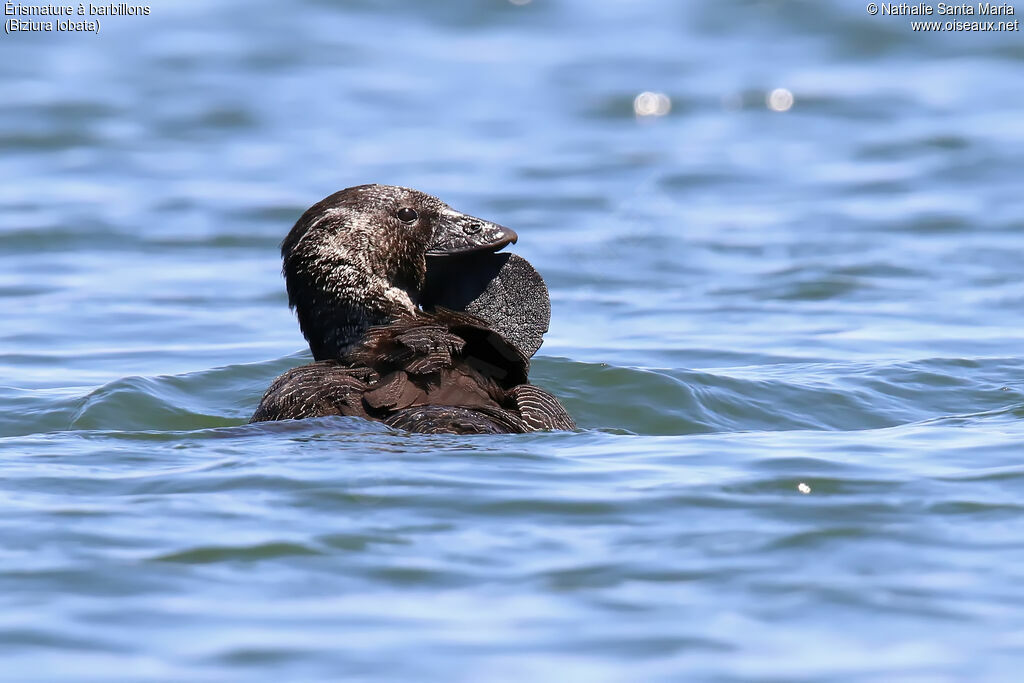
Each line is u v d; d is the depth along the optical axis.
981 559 11.00
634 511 12.02
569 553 11.12
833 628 9.85
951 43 46.03
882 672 9.25
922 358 20.50
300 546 11.16
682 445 14.39
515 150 37.03
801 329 23.30
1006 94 40.88
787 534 11.50
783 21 48.66
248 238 29.97
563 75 43.91
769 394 18.52
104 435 14.62
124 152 36.69
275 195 32.91
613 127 39.56
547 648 9.58
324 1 50.62
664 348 22.11
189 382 19.30
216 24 48.62
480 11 50.16
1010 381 19.22
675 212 31.81
